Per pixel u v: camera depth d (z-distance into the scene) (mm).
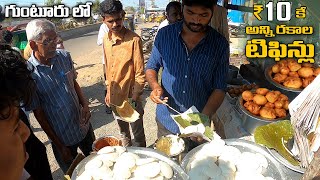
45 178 1847
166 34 1870
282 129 1408
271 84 2260
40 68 1822
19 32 5637
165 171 1045
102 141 1590
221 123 2156
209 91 1946
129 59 2502
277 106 1818
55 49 1809
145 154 1170
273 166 1171
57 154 2174
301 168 1147
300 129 1137
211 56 1804
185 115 1430
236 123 1925
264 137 1313
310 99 1108
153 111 4324
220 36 1832
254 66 3045
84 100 2283
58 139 2002
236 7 3613
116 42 2504
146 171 1038
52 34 1749
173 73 1877
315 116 1086
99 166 1074
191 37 1780
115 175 1042
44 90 1851
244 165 1134
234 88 2527
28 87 609
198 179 1079
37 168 1766
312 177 864
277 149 1258
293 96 2117
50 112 1932
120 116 1725
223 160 1145
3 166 564
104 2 2387
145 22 23750
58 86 1910
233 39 6035
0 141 547
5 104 547
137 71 2541
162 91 1897
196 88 1889
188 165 1138
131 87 2611
